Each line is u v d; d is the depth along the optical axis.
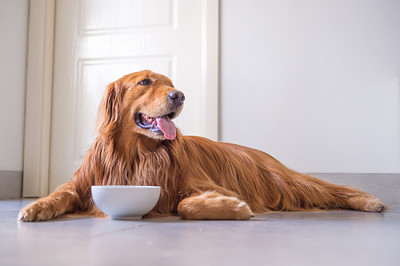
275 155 3.20
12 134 3.51
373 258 0.91
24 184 3.58
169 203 1.77
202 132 3.29
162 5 3.51
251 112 3.25
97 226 1.42
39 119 3.59
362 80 3.13
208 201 1.63
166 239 1.15
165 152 1.79
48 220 1.58
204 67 3.32
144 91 1.78
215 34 3.32
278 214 1.92
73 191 1.79
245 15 3.31
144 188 1.58
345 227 1.43
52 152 3.64
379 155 3.07
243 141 3.25
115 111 1.79
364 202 2.13
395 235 1.25
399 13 3.12
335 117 3.14
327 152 3.14
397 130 3.06
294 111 3.20
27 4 3.68
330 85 3.17
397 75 3.08
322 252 0.98
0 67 3.39
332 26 3.19
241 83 3.28
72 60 3.66
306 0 3.23
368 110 3.11
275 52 3.25
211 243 1.09
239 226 1.43
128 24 3.57
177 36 3.46
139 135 1.79
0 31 3.40
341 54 3.17
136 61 3.53
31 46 3.65
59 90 3.66
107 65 3.59
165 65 3.47
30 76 3.64
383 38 3.13
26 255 0.94
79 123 3.61
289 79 3.22
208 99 3.29
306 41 3.22
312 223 1.53
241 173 2.10
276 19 3.27
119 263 0.85
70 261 0.87
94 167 1.78
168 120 1.77
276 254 0.95
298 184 2.22
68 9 3.69
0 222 1.53
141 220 1.59
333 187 2.28
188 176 1.85
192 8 3.44
